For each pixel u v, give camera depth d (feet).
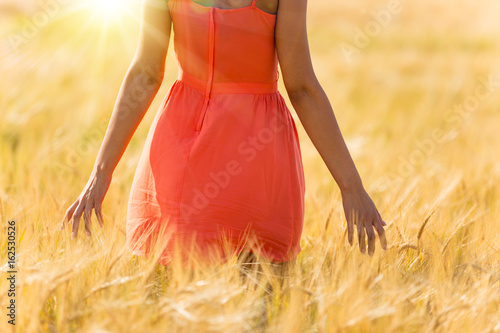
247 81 10.81
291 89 10.75
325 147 10.93
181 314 9.15
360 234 11.11
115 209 15.11
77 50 45.50
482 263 12.62
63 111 33.14
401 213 14.73
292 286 10.33
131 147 28.50
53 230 12.61
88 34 46.98
